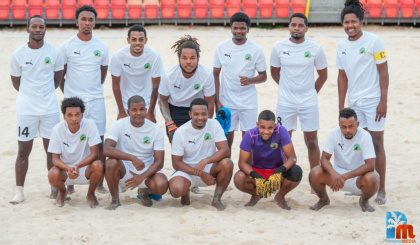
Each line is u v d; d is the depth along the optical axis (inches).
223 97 313.9
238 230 243.0
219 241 231.0
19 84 289.3
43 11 727.1
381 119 286.4
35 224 251.0
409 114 478.0
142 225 248.8
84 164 268.5
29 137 285.1
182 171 273.3
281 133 268.2
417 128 440.8
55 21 727.1
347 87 299.7
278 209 272.7
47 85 285.3
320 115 480.1
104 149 268.5
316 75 568.1
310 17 743.1
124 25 746.8
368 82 287.7
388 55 620.1
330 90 539.2
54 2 727.1
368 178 261.6
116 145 276.4
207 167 278.8
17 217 260.8
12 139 413.4
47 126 287.0
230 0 736.3
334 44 648.4
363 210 271.3
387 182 316.8
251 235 237.9
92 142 271.3
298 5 736.3
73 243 230.7
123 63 300.5
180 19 738.2
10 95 530.6
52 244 230.2
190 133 272.7
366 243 229.3
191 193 303.7
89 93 299.1
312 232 240.7
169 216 261.4
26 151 286.8
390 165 350.3
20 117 283.3
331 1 753.0
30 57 281.0
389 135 422.3
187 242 230.5
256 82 306.8
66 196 291.3
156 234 239.5
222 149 272.1
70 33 702.5
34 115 283.4
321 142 410.3
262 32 714.2
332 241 232.1
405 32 714.2
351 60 289.0
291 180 266.8
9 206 277.9
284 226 247.4
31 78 282.7
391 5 729.6
